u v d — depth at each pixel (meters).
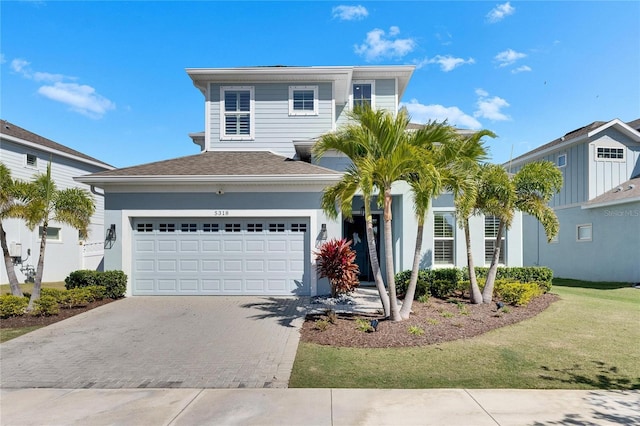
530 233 21.70
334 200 8.84
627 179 17.86
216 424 4.04
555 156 19.81
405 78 15.93
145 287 11.82
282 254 11.85
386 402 4.55
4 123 19.03
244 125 15.02
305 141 13.54
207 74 14.58
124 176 11.41
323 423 4.04
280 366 5.87
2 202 9.75
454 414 4.22
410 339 7.12
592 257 17.27
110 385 5.20
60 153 19.55
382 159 7.50
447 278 11.68
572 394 4.79
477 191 9.38
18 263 16.72
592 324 8.45
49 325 8.48
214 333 7.72
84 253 19.25
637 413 4.25
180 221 11.92
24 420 4.16
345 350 6.61
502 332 7.77
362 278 14.62
